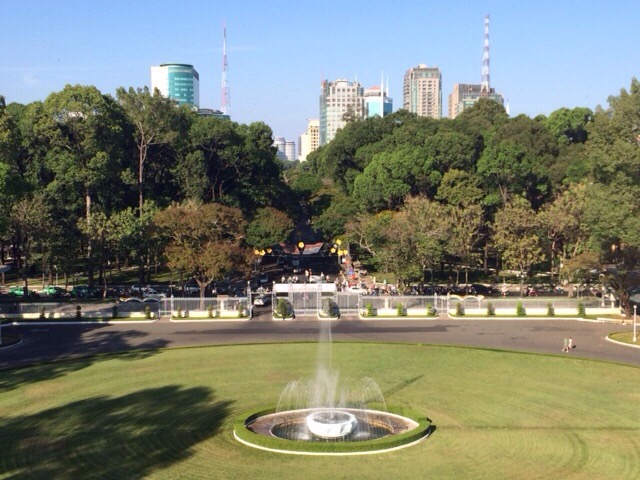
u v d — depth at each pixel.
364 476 35.78
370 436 42.56
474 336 74.50
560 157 143.75
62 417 45.59
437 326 81.00
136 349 67.94
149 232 99.75
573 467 36.94
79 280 119.88
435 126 171.62
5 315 86.38
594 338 72.94
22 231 98.75
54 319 84.94
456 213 110.38
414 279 112.19
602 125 78.00
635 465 37.25
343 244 130.00
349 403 49.09
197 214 95.69
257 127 149.12
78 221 108.12
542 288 109.56
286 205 147.12
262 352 66.19
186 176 128.62
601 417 45.56
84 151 111.19
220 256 90.62
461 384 54.12
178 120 132.12
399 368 59.50
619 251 81.31
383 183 131.25
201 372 58.09
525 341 71.56
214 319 85.88
